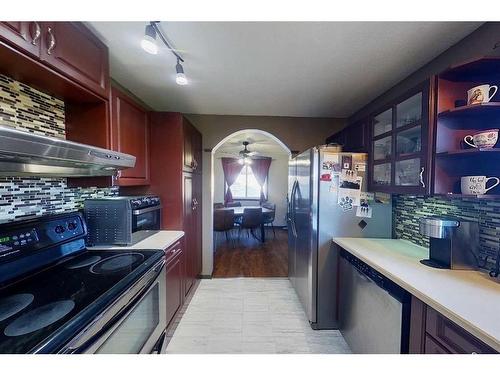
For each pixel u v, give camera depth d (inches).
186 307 102.5
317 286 88.0
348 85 91.3
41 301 37.6
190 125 111.0
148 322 54.0
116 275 48.1
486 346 33.2
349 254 77.7
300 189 103.7
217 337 83.0
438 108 53.3
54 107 59.5
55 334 29.2
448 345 38.9
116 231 69.2
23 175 51.6
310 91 97.6
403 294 49.6
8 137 30.9
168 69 78.8
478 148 47.5
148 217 87.0
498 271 50.6
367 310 64.3
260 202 298.2
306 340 82.0
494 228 53.6
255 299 110.0
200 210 132.0
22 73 46.6
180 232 90.3
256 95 102.1
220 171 302.2
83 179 66.7
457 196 50.4
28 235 49.4
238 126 134.2
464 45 60.6
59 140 38.5
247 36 60.4
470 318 34.9
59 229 57.3
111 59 71.8
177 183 97.7
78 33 52.5
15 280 44.9
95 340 33.7
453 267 55.2
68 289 41.8
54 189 62.2
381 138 77.8
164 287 63.7
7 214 50.0
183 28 56.9
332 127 135.5
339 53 68.4
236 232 263.6
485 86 47.4
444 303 39.2
